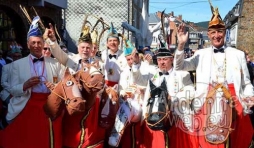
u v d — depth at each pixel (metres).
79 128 4.29
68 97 3.87
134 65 5.29
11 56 8.42
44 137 4.27
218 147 4.34
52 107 4.07
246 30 23.95
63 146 4.41
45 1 12.95
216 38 4.62
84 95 4.04
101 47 14.84
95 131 4.35
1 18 12.07
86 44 4.93
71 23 21.05
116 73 5.69
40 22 4.73
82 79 3.99
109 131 4.64
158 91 4.23
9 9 11.94
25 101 4.38
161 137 4.46
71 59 4.95
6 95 4.73
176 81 4.69
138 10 24.38
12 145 4.33
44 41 4.74
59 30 15.46
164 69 4.80
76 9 20.98
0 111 4.93
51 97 4.07
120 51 6.03
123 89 5.01
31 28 4.55
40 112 4.33
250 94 4.57
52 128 4.27
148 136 4.58
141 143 4.67
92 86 3.90
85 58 4.96
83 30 5.20
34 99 4.38
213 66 4.66
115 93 4.46
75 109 3.81
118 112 4.53
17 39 12.79
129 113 4.52
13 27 12.66
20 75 4.50
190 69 4.83
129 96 4.68
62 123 4.39
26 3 12.55
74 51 21.09
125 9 20.72
